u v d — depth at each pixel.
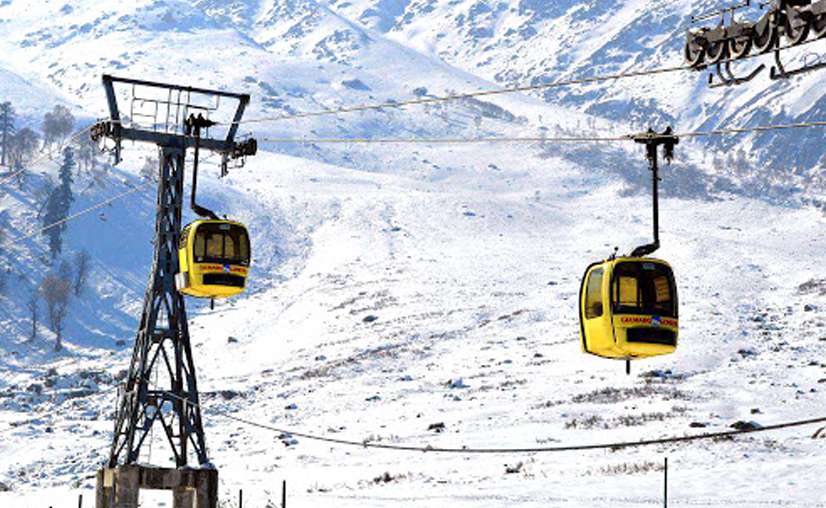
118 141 94.12
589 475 140.50
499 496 123.25
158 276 93.75
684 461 148.00
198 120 94.44
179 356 93.19
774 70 55.44
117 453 91.50
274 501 125.56
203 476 85.81
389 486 139.12
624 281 67.38
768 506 111.38
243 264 84.88
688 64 60.34
